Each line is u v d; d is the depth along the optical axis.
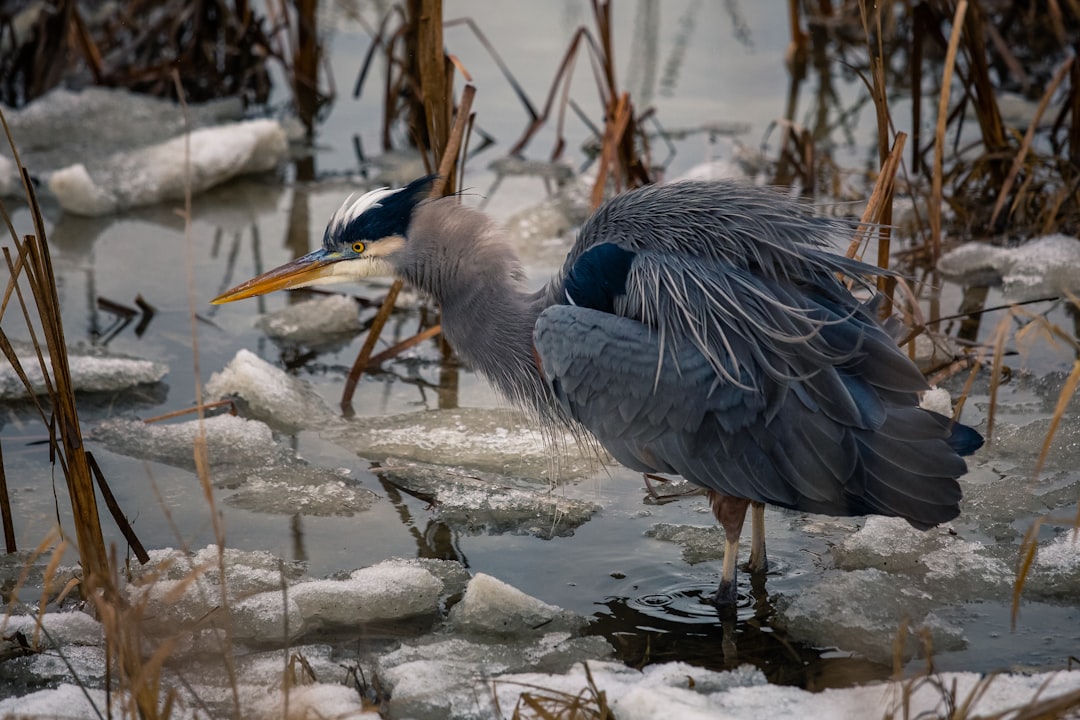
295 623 8.12
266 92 19.22
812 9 21.05
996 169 14.55
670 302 8.20
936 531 9.12
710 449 8.04
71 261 14.41
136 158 16.50
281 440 10.91
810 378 7.80
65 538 7.49
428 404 11.60
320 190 16.62
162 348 12.54
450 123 11.91
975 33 14.04
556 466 10.38
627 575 8.80
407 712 7.14
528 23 21.73
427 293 9.64
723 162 16.02
